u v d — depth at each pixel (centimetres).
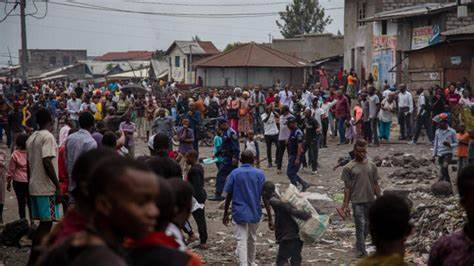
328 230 1366
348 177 1139
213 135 3017
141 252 332
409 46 3825
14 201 1709
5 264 1065
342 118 2738
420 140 2778
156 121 2177
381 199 429
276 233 1025
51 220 1016
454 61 3044
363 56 4553
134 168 289
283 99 3167
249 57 5625
